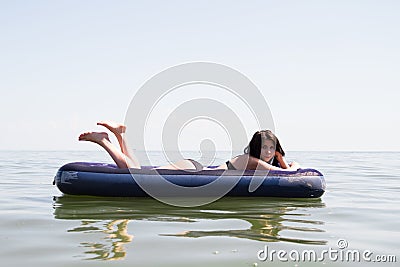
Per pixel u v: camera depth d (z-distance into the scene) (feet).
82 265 8.29
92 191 16.81
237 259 8.79
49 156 67.56
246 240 10.37
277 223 12.50
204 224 12.19
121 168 17.04
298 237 10.80
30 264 8.37
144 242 10.05
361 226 12.35
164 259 8.71
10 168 34.94
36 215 13.42
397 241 10.62
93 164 17.62
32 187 20.97
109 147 17.07
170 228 11.62
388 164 47.62
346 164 46.65
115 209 14.61
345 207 15.67
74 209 14.56
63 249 9.43
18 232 11.09
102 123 16.84
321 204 16.33
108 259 8.68
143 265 8.32
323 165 44.06
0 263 8.45
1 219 12.75
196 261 8.61
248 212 14.29
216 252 9.27
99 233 10.97
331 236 11.01
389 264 8.76
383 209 15.34
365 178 27.78
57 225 11.94
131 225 12.00
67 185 16.81
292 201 16.87
